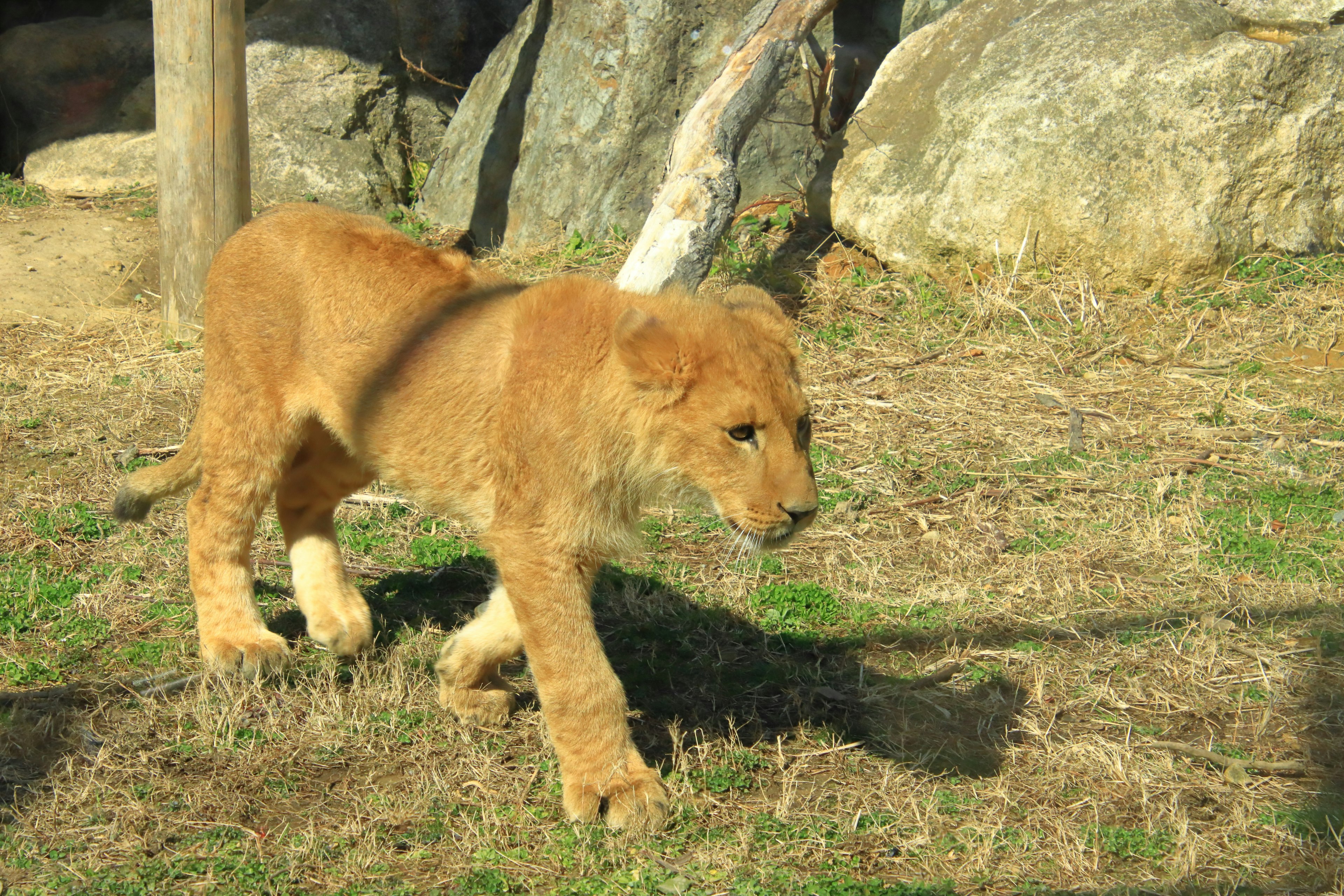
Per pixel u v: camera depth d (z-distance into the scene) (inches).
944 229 676.1
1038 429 521.3
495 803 284.0
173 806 278.4
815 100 765.3
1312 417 527.5
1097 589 396.5
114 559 404.5
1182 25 660.7
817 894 252.2
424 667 346.3
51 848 262.2
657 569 413.4
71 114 927.7
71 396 557.6
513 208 804.6
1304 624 369.1
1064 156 652.1
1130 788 294.4
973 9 729.0
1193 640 360.8
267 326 328.5
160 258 653.3
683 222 600.1
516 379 281.3
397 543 429.1
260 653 335.9
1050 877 262.4
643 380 264.4
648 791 277.7
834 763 307.1
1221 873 262.1
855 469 488.4
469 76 933.8
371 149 875.4
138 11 1000.9
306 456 356.2
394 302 314.7
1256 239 654.5
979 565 414.6
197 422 367.6
